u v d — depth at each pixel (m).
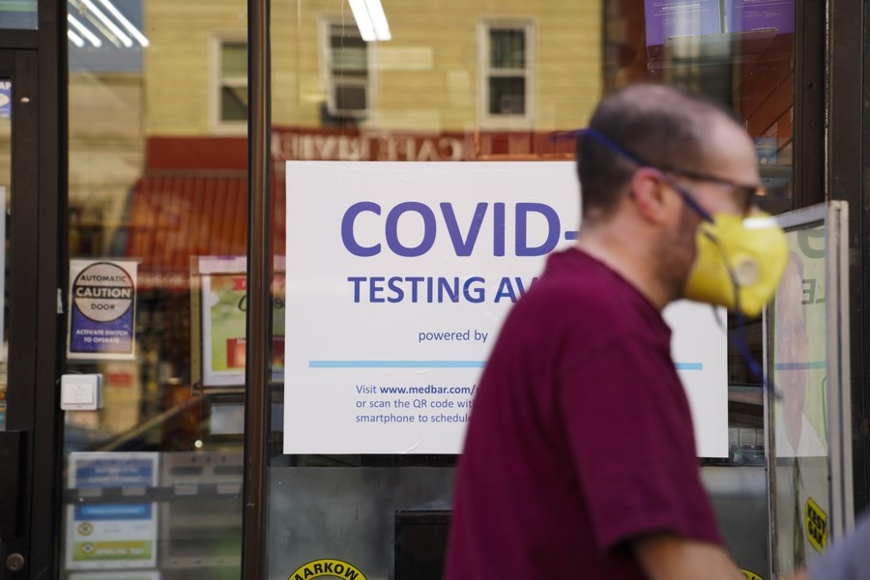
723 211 2.23
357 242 5.17
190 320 5.41
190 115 5.44
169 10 5.45
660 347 2.06
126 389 5.41
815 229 3.80
